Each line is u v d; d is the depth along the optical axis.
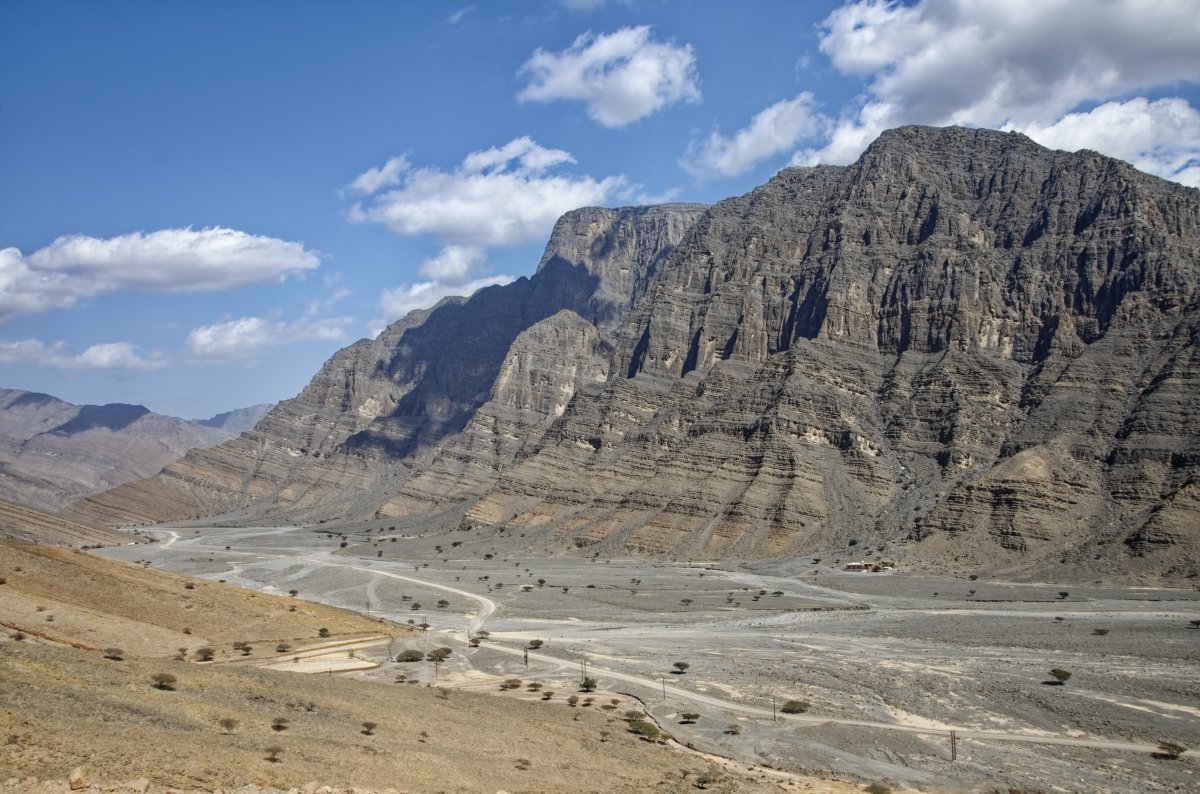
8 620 87.56
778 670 111.31
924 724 90.81
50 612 92.50
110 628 94.81
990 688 99.75
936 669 109.19
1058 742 84.56
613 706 96.12
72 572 109.12
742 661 118.06
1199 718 88.25
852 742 84.56
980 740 85.50
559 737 75.75
